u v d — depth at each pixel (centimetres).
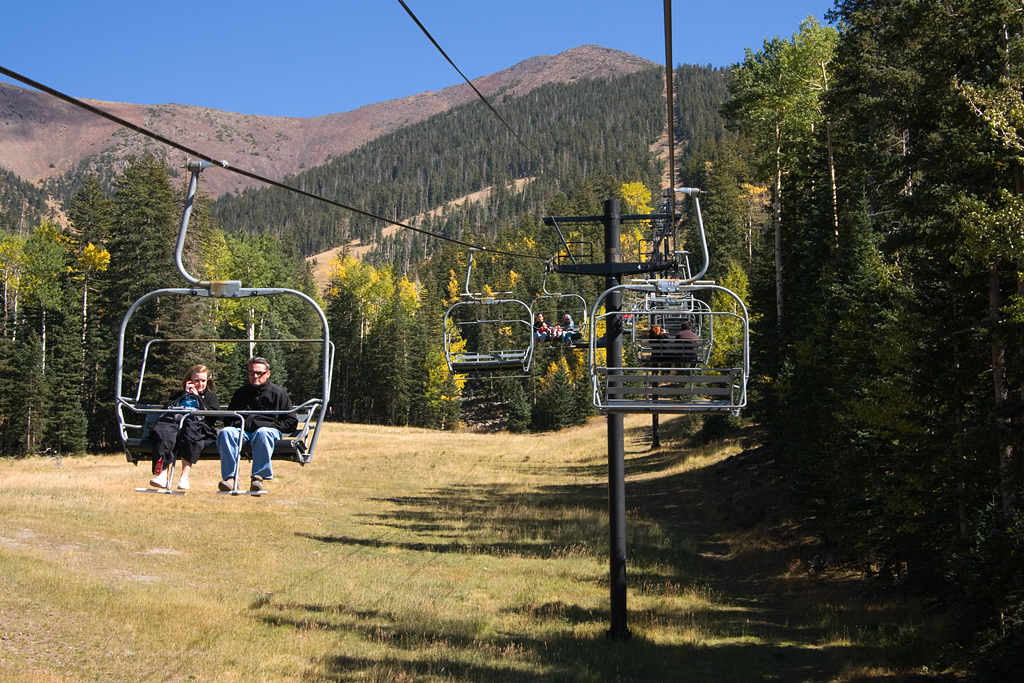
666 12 842
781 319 3694
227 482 914
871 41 3006
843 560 2428
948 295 1616
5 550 2106
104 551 2345
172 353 6253
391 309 11100
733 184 10275
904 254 1912
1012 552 1250
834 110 3067
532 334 1922
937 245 1638
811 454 2547
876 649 1670
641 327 1388
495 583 2420
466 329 12319
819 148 3456
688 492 4291
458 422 10525
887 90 2978
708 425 5647
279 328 10231
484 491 4678
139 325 6322
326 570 2439
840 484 2083
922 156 1689
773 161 4056
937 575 1712
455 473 5566
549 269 1881
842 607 2119
